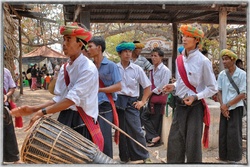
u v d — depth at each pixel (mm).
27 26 18938
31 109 3070
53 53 25859
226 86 4672
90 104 2988
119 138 4617
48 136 2686
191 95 3668
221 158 4820
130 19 10469
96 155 2777
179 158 3857
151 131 5938
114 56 26828
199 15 9430
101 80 3877
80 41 2934
